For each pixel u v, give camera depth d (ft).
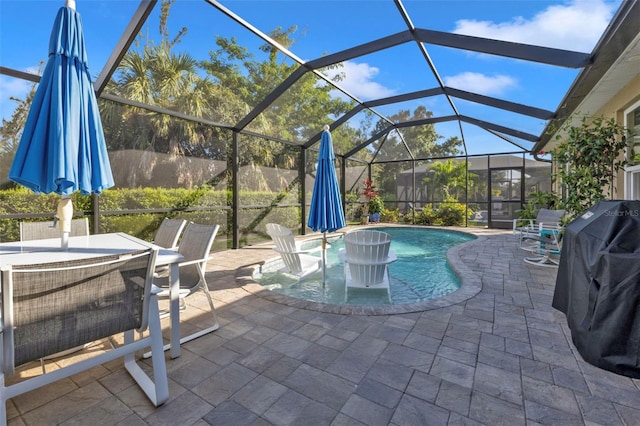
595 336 7.25
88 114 7.40
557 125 21.50
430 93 22.02
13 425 5.50
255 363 7.50
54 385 6.68
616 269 7.04
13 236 13.51
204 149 21.39
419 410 5.82
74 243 8.28
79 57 7.22
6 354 4.58
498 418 5.58
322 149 16.71
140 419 5.66
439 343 8.38
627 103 15.10
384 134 33.04
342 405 5.99
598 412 5.69
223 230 22.61
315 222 15.97
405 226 35.47
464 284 13.46
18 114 13.60
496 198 34.24
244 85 18.67
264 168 26.22
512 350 7.97
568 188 16.62
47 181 6.64
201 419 5.66
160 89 16.83
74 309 5.10
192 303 11.62
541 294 12.25
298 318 10.18
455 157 35.86
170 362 7.55
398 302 12.99
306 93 21.43
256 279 16.10
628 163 14.75
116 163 16.94
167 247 11.36
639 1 8.30
